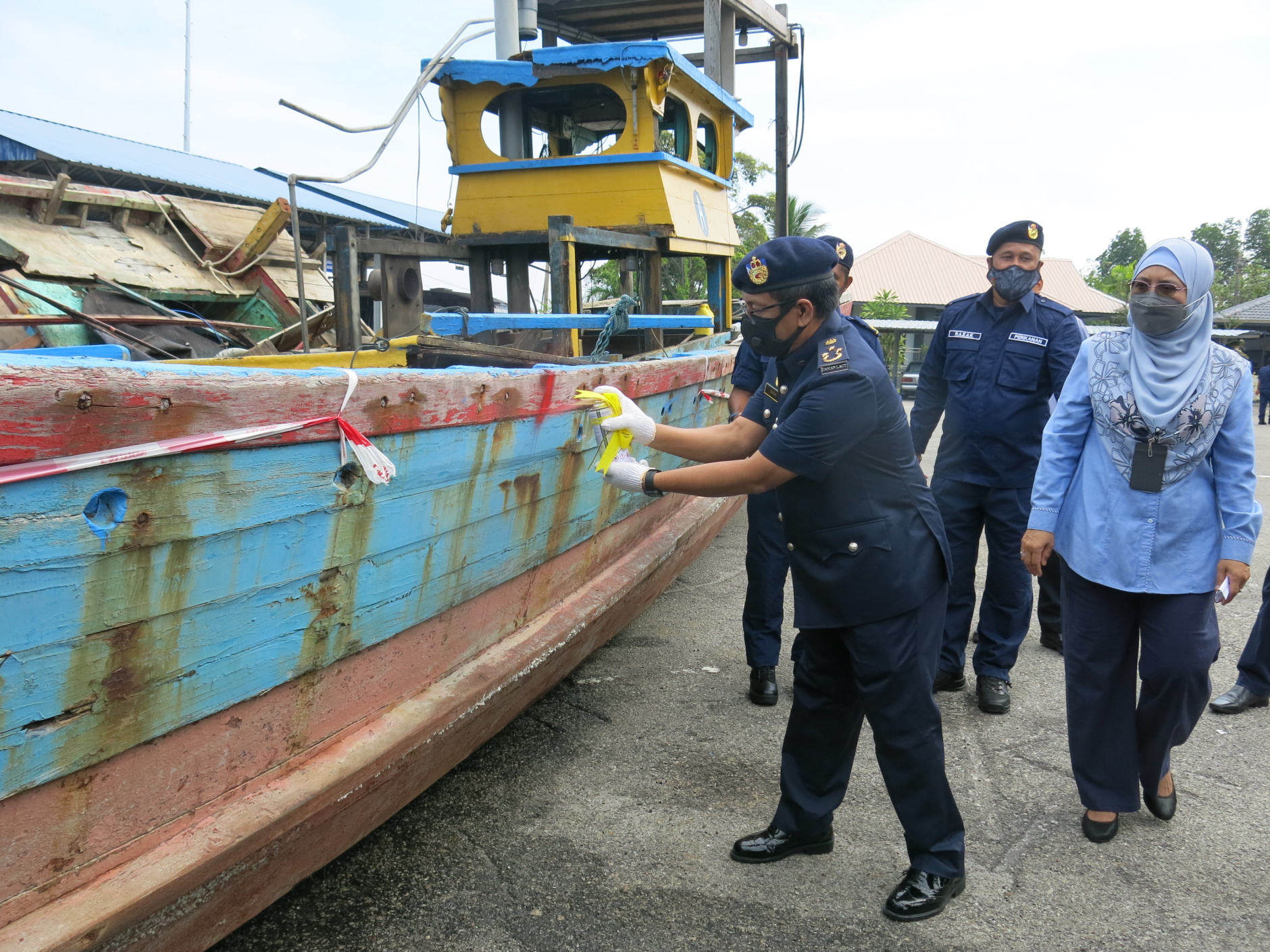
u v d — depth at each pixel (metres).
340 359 2.93
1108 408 2.66
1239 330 36.81
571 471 3.09
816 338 2.29
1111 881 2.61
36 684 1.48
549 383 2.70
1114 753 2.76
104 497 1.49
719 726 3.63
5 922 1.54
